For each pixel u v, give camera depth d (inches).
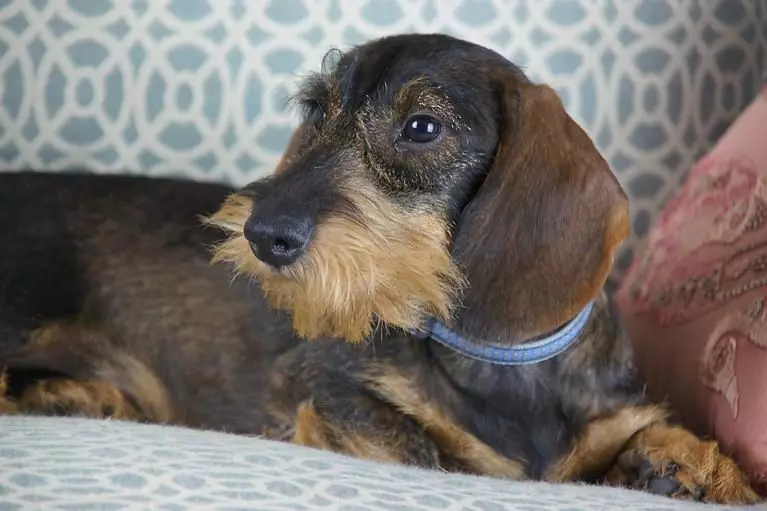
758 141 33.2
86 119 39.6
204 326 35.0
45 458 25.7
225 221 30.2
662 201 39.8
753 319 30.6
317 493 25.5
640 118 39.8
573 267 29.9
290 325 33.9
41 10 39.3
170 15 39.5
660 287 34.6
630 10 39.6
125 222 36.4
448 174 30.1
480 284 30.0
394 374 31.2
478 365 30.8
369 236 29.2
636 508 27.0
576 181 29.9
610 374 31.7
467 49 30.9
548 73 39.8
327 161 30.2
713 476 29.7
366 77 30.8
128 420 32.4
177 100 39.7
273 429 33.0
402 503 25.5
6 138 39.6
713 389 31.2
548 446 30.9
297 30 39.6
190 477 25.4
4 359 34.8
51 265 35.8
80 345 35.5
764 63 39.8
